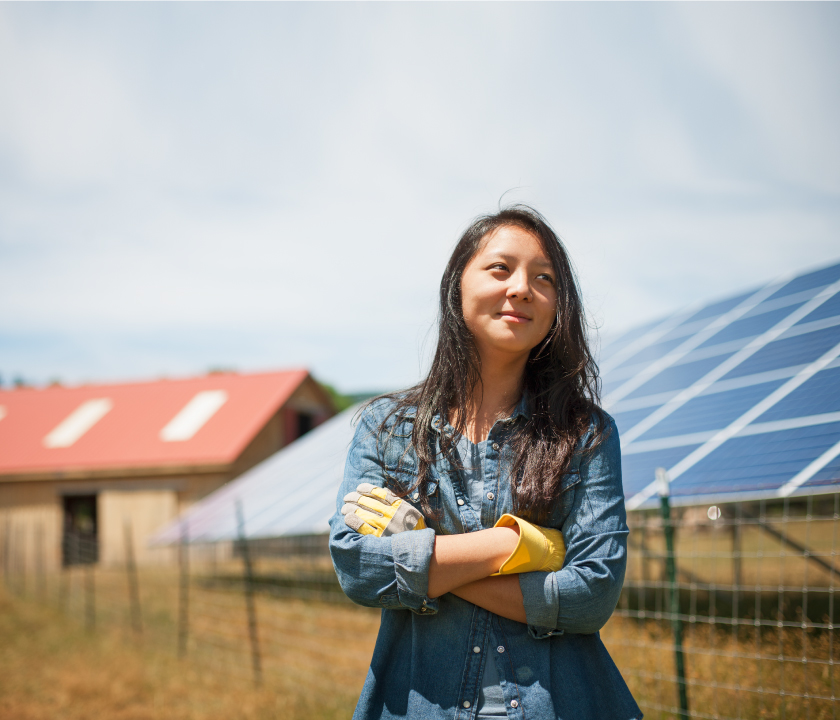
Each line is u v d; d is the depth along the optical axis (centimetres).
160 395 2622
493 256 170
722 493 424
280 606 995
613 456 167
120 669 758
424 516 169
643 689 448
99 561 1862
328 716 535
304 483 1093
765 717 378
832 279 824
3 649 906
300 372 2578
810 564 837
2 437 2547
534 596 152
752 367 705
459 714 154
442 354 177
